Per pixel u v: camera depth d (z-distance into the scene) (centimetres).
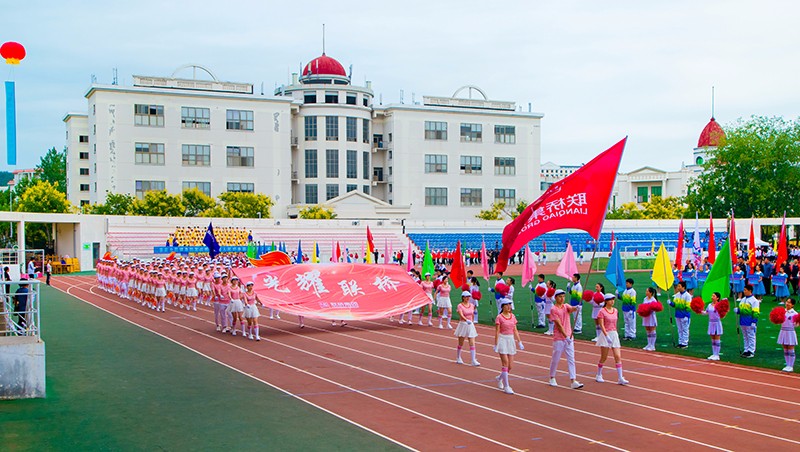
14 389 1630
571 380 1773
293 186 9050
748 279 3816
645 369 2036
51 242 7462
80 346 2456
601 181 2047
